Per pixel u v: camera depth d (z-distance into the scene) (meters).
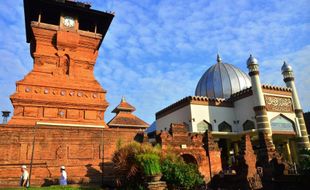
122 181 15.66
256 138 33.91
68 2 26.31
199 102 34.72
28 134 18.02
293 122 36.78
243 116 35.97
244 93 36.34
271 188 15.14
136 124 30.05
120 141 19.17
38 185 17.02
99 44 29.70
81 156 19.02
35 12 26.80
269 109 35.03
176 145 20.08
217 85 41.91
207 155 21.20
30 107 21.89
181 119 35.16
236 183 17.67
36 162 17.66
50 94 23.19
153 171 14.38
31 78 23.11
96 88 25.34
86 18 28.53
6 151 17.16
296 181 13.66
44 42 25.09
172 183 15.39
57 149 18.48
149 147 16.52
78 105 23.64
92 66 26.69
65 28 26.16
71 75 25.09
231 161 30.61
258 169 17.84
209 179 20.50
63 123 22.42
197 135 21.44
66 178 17.20
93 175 18.73
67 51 25.73
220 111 36.03
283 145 37.91
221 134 33.31
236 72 43.19
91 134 19.81
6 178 16.59
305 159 14.83
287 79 39.84
